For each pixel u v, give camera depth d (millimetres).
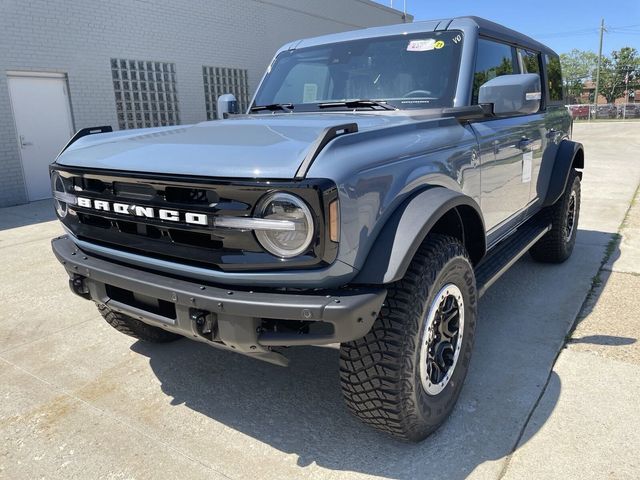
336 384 3092
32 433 2672
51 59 9867
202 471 2361
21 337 3820
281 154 2068
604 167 12641
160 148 2430
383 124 2580
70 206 2678
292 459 2434
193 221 2125
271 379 3160
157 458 2459
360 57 3518
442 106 3102
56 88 10109
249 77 14430
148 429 2689
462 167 2848
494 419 2668
